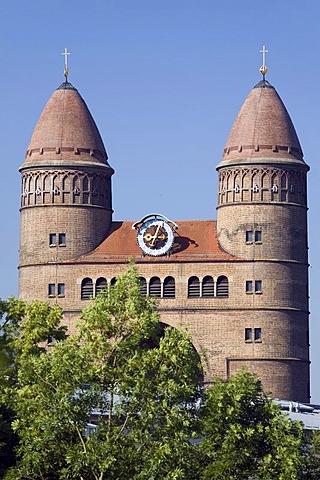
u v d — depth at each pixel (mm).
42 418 113125
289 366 189750
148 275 193375
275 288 190375
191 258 192375
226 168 193250
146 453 112562
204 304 191375
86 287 194250
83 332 116188
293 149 193125
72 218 195375
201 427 116750
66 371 114000
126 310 115750
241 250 191375
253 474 118750
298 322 191375
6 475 115312
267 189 191625
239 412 119750
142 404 113500
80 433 114375
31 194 196500
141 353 115562
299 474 122000
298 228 192625
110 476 112688
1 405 125250
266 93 194625
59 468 115062
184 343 114750
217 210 194625
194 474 116938
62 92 198250
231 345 190250
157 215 194125
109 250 195000
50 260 195000
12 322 144250
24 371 115688
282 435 119250
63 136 196500
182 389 113375
